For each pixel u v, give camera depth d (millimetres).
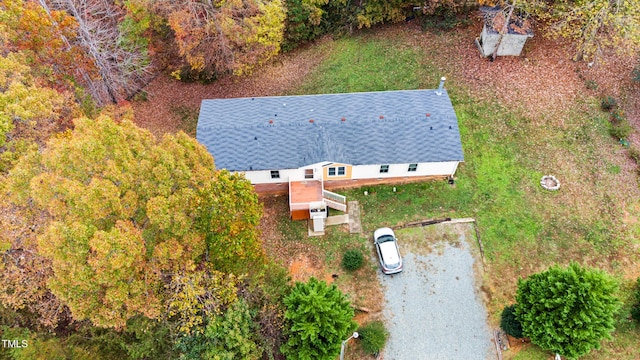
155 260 17672
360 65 37875
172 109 36312
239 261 20562
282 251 28016
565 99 33406
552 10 35000
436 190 30188
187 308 19172
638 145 31141
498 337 24281
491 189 29984
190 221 18422
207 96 37125
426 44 38375
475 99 34156
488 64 36031
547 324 20906
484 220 28703
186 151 19594
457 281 26375
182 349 19828
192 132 34594
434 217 28969
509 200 29422
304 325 19797
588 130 31953
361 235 28422
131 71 34625
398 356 23906
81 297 16578
